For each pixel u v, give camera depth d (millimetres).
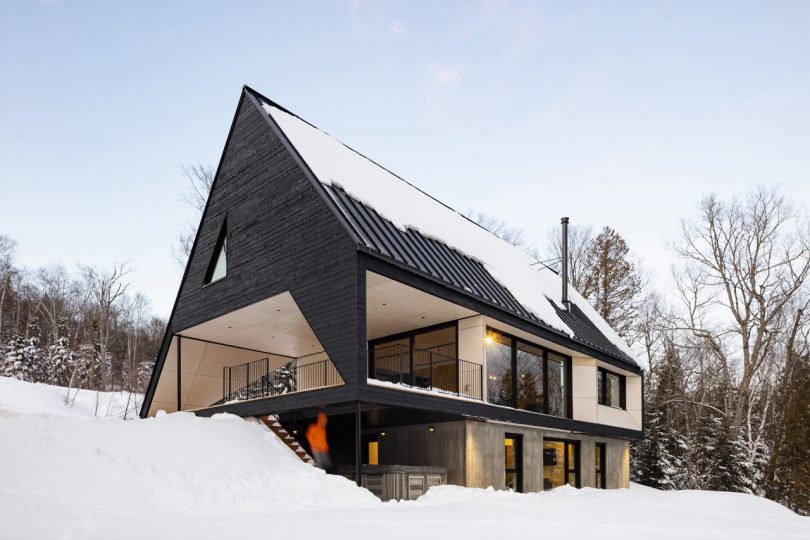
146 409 19391
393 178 19938
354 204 14008
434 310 15586
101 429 11547
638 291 39438
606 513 11148
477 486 15047
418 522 8273
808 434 27453
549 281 25344
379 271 12445
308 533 6816
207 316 16625
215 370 20078
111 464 9844
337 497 10781
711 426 31172
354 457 17172
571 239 41781
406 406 12695
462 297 14648
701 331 34469
